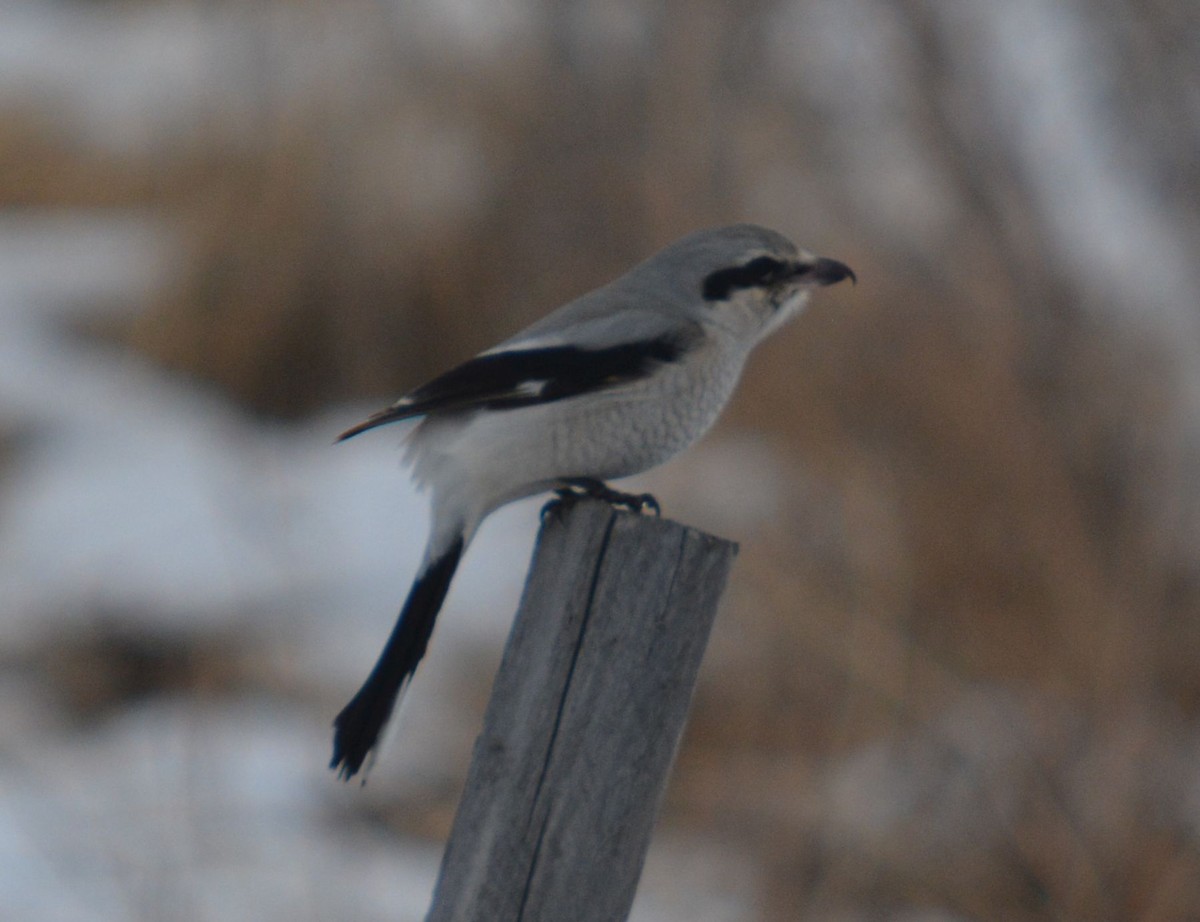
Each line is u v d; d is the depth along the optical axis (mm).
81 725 11523
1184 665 9031
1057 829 8227
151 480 14586
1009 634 9492
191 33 22359
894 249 12250
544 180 15062
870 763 8750
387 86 16266
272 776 10156
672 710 4027
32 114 21891
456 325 15742
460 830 4066
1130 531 9758
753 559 9820
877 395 11062
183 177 18031
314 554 13172
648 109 14172
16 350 17078
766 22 13547
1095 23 12867
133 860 8469
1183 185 12141
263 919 8062
